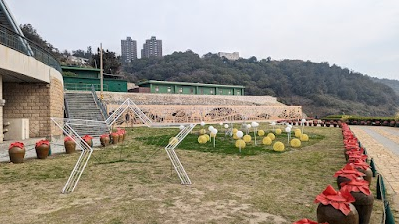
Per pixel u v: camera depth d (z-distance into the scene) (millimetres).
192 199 6125
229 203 5848
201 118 33438
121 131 16703
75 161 10633
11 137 15117
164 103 34312
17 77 14570
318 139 18016
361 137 19828
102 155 11797
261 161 10539
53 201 6086
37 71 15031
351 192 4578
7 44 13359
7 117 16297
